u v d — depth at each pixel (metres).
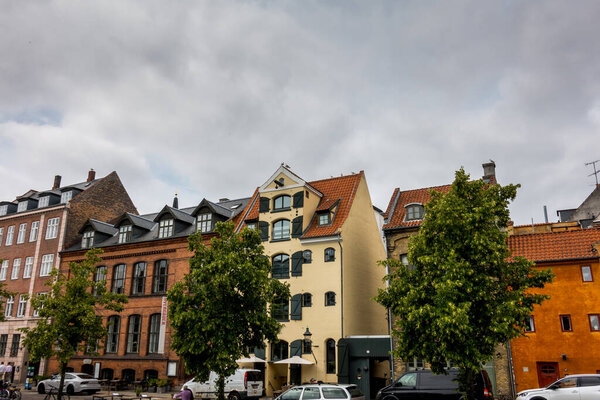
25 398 27.86
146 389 32.03
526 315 15.02
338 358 26.84
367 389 25.97
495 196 16.27
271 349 29.36
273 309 20.44
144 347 34.41
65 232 41.59
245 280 18.48
